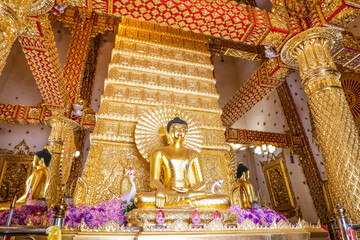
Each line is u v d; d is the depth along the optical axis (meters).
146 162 5.54
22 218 3.85
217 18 5.39
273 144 11.34
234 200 5.59
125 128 5.79
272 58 7.91
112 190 5.05
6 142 11.24
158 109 5.89
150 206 4.12
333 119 4.90
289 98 12.52
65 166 7.03
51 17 10.19
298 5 5.92
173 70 7.27
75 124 8.80
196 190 4.75
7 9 3.14
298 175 11.50
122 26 7.67
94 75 12.57
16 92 11.87
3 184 10.57
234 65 16.33
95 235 3.01
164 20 5.41
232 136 11.14
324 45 5.60
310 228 3.90
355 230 3.14
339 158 4.68
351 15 5.29
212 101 7.09
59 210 2.43
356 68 6.71
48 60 6.08
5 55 3.16
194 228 3.37
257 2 14.43
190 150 5.34
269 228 3.69
